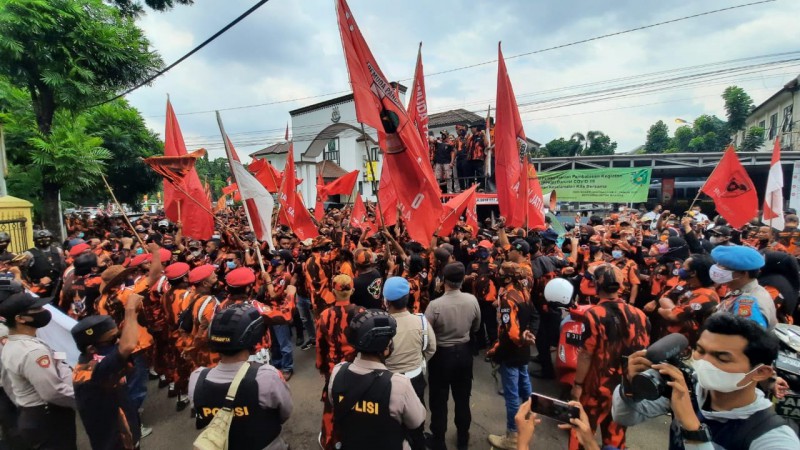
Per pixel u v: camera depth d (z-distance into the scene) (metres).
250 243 7.94
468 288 6.21
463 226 9.07
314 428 4.45
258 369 2.20
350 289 3.68
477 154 16.38
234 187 16.36
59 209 12.06
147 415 4.81
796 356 2.69
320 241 6.59
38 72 10.71
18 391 2.84
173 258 6.93
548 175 18.33
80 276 4.98
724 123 46.00
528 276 4.96
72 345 4.46
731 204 7.77
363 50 4.94
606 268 3.15
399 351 3.20
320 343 3.59
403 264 5.72
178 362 4.84
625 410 1.95
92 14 11.61
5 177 10.46
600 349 3.00
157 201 44.16
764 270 4.21
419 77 7.30
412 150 5.20
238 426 2.07
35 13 9.91
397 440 2.13
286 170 7.92
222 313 2.20
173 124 7.83
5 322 2.91
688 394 1.56
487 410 4.73
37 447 2.85
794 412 2.55
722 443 1.58
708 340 1.57
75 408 3.00
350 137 37.09
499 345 3.87
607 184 17.22
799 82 26.00
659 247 6.54
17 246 8.56
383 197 7.59
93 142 12.25
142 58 12.58
